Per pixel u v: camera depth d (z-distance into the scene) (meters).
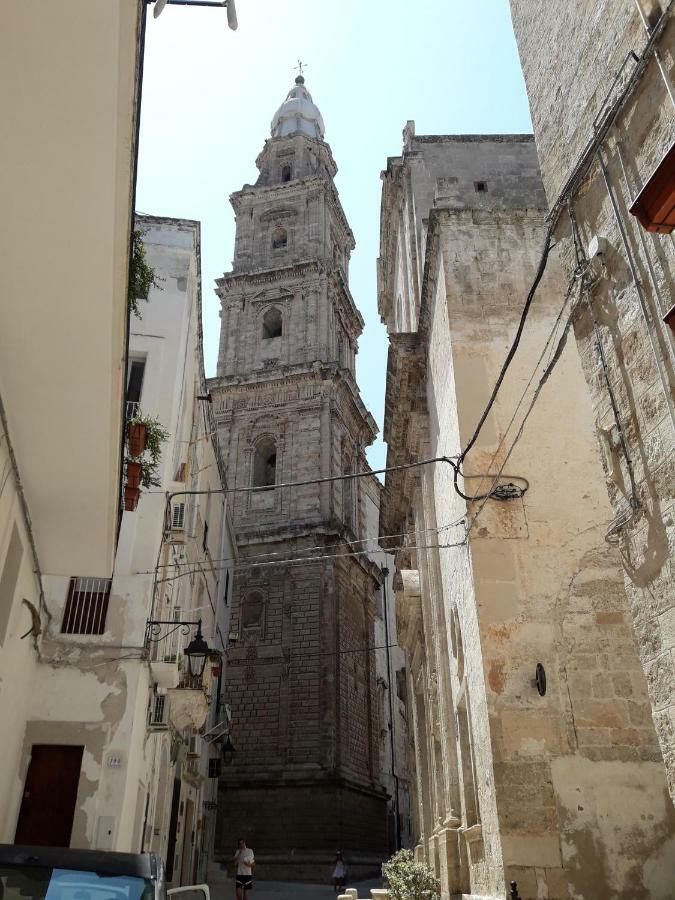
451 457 15.22
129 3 4.62
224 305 52.50
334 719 37.38
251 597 41.66
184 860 23.55
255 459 46.53
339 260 59.28
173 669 14.55
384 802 43.16
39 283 6.69
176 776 21.38
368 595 47.56
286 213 56.34
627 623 12.17
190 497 20.47
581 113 8.34
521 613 12.23
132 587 13.90
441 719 15.92
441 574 17.20
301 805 35.47
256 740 37.78
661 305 6.65
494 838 11.05
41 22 4.68
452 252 15.92
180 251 17.44
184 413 17.86
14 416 8.54
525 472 13.49
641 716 11.48
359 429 53.06
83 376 7.85
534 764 11.11
